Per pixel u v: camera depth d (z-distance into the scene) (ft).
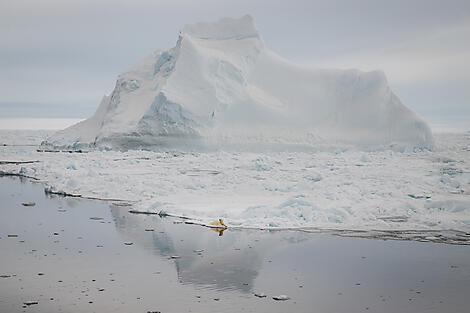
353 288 59.00
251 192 132.87
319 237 84.12
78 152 286.46
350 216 98.02
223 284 60.49
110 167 197.88
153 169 192.95
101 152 266.16
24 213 104.01
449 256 72.13
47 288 58.34
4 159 242.37
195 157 245.86
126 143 287.69
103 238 82.48
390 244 79.25
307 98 307.99
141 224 93.86
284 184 141.38
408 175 165.07
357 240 82.02
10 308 52.26
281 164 214.07
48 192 134.72
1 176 176.76
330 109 304.91
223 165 210.18
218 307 53.06
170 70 313.53
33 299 54.80
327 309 52.70
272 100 306.35
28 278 61.98
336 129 295.89
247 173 175.52
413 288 58.90
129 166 202.69
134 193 129.08
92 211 106.93
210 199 120.67
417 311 52.13
